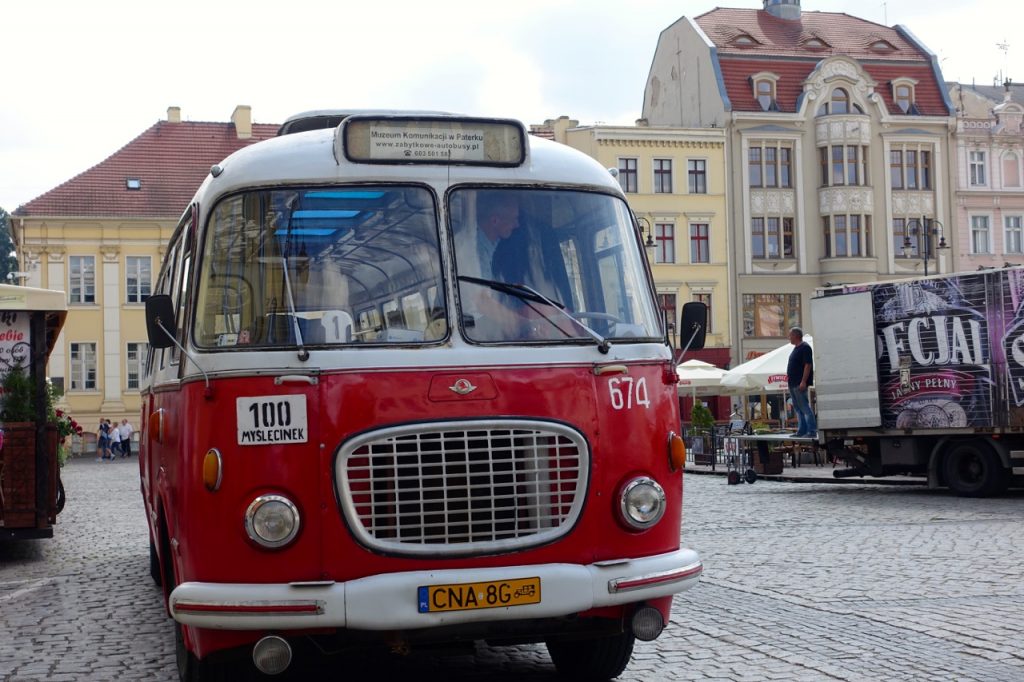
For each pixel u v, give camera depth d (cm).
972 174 6700
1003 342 2014
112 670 827
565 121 6762
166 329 688
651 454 682
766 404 5659
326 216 673
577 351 673
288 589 615
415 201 684
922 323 2122
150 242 6631
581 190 717
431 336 658
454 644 653
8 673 823
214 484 633
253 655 614
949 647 820
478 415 647
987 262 6694
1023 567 1177
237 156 700
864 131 6475
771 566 1231
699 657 811
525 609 628
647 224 6344
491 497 641
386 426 635
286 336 648
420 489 633
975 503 1934
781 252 6481
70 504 2506
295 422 634
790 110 6506
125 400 6588
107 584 1262
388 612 612
